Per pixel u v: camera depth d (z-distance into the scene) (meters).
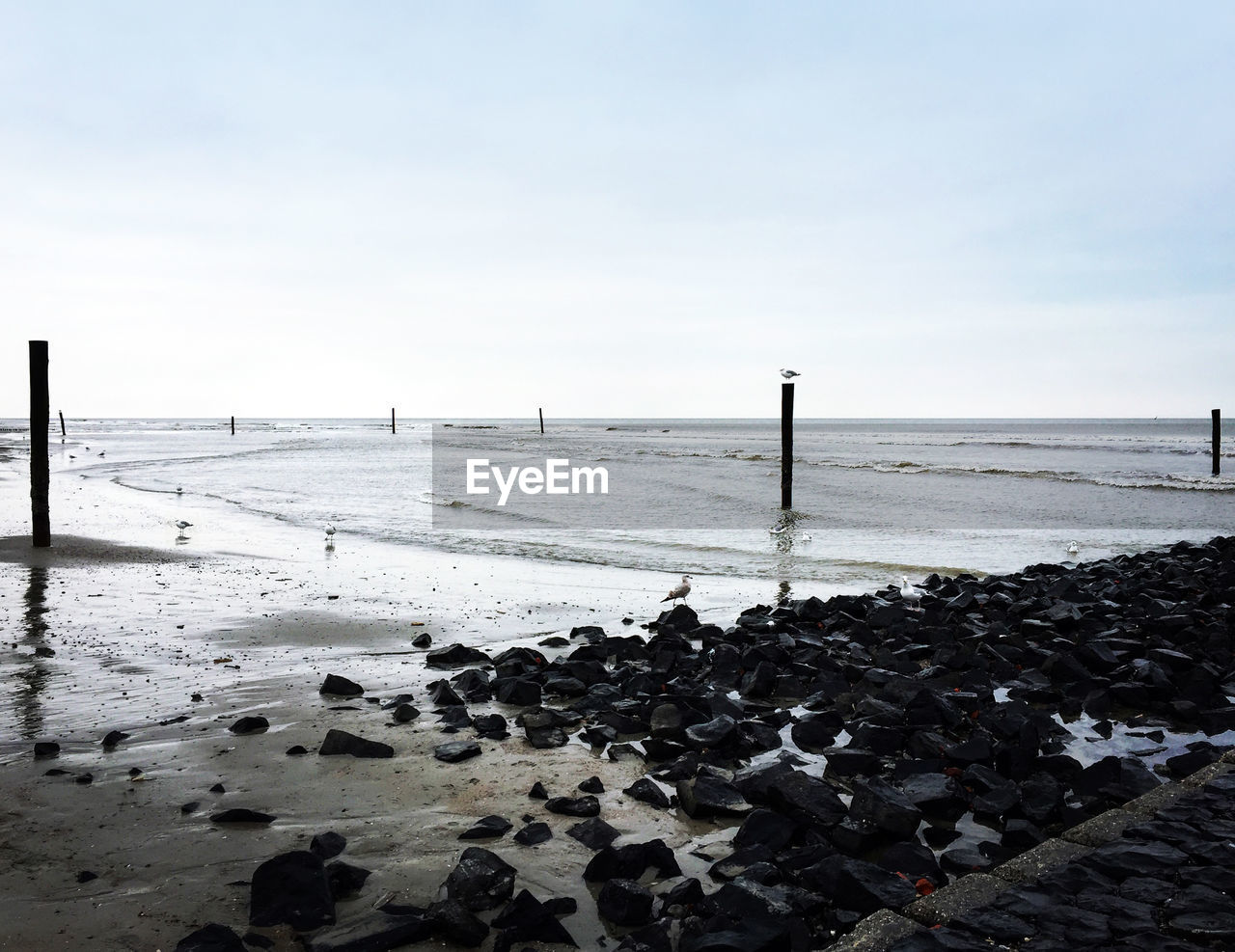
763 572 16.62
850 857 4.58
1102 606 11.74
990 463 50.41
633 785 5.87
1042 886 4.04
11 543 18.11
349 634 10.84
